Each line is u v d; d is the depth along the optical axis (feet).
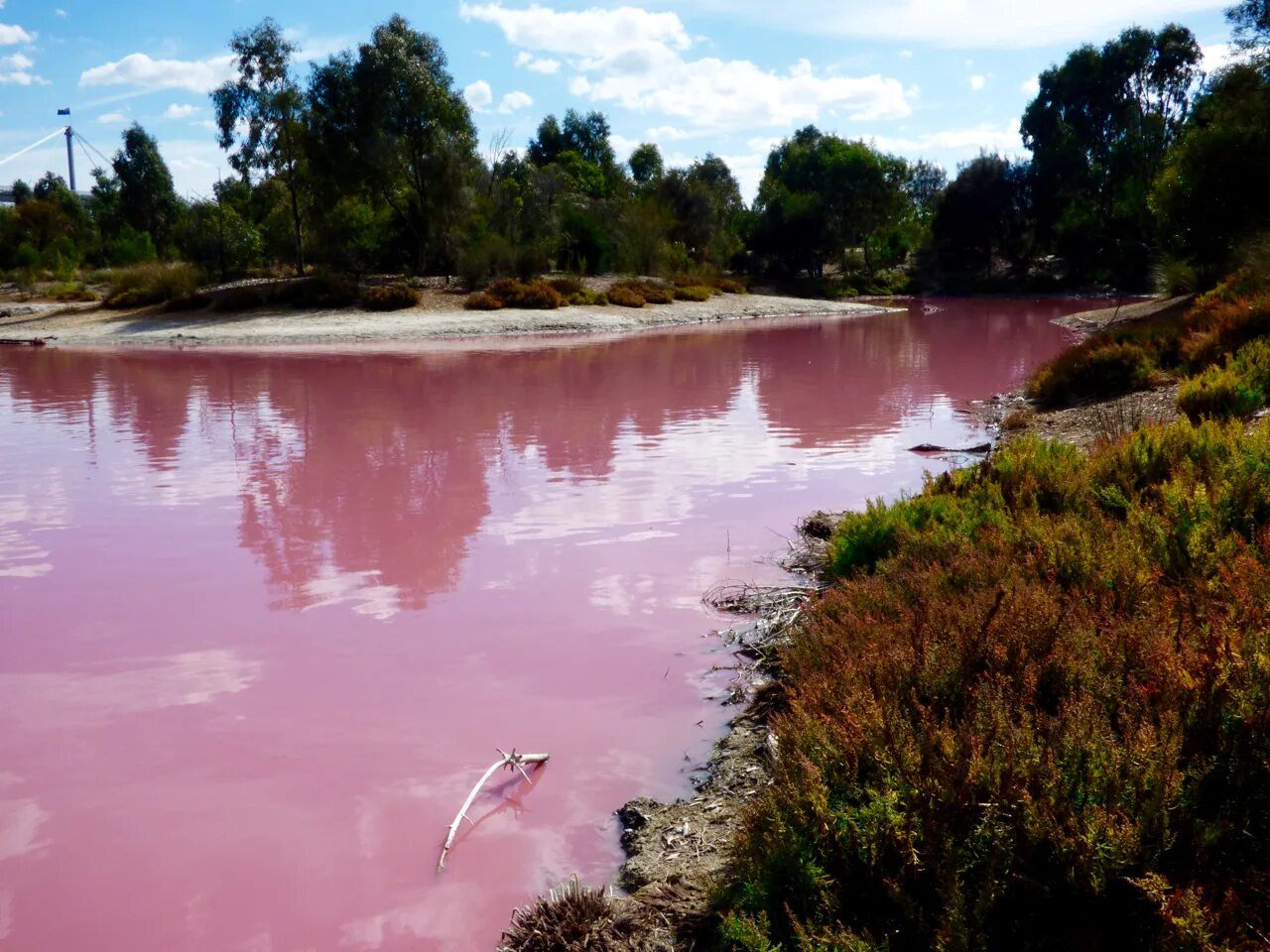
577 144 295.69
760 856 9.55
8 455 37.88
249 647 18.13
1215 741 9.41
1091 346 49.42
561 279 133.39
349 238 136.26
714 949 9.35
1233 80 92.68
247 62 122.31
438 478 32.96
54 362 76.84
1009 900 8.27
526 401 52.16
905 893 8.31
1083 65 224.33
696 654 17.44
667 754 13.89
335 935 10.13
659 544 24.48
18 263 207.62
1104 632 12.42
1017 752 9.31
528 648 17.88
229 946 9.99
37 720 15.21
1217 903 7.77
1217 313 45.37
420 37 129.90
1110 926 8.02
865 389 56.95
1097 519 18.69
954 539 18.67
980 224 211.82
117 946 10.02
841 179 222.07
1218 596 13.42
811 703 12.06
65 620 19.69
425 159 131.13
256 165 127.03
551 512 28.09
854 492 30.01
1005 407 46.93
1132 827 8.09
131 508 29.25
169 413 48.83
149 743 14.40
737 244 215.72
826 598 17.43
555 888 10.80
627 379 62.54
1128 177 204.44
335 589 21.43
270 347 88.07
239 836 11.98
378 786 13.10
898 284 216.33
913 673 12.07
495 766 12.49
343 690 16.14
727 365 71.72
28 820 12.38
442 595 20.92
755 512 27.71
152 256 221.87
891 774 9.79
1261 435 20.79
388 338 97.04
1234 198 83.35
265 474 33.91
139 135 246.06
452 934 10.12
